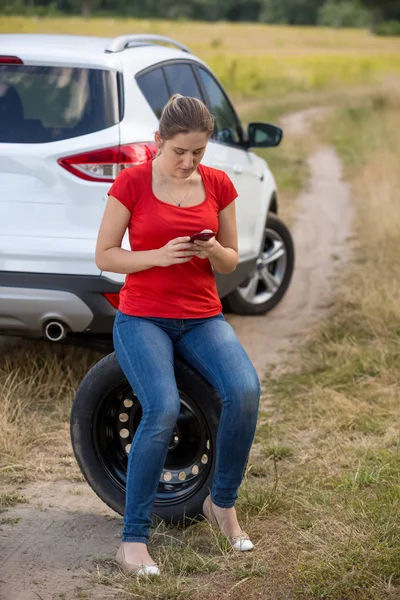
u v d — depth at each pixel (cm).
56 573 465
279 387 776
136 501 450
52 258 641
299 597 431
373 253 1229
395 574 441
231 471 467
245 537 483
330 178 1958
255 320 974
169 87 757
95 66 673
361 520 499
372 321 927
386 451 607
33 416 672
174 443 507
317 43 9444
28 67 676
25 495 566
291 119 3294
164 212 450
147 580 444
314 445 638
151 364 447
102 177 646
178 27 10156
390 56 7631
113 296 647
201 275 462
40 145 648
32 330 664
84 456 513
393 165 1900
